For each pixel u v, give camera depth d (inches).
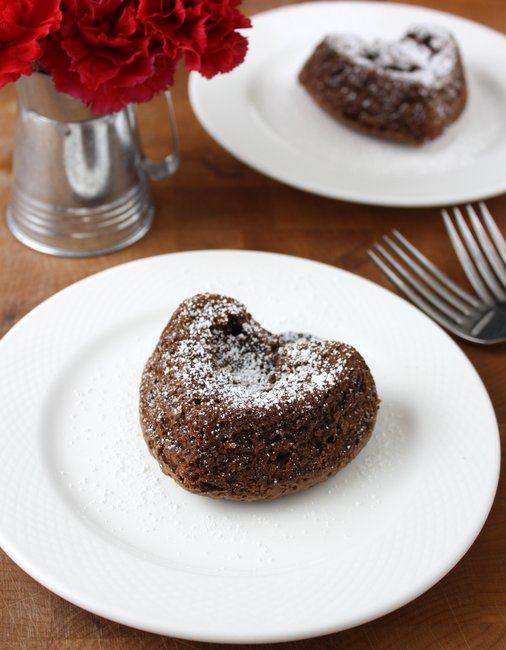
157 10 20.0
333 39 26.3
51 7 19.1
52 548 16.9
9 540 16.9
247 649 17.1
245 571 17.1
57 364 19.5
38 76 20.5
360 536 17.5
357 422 18.2
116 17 19.9
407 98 25.2
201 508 17.9
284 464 17.7
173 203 24.2
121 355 20.0
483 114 26.6
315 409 17.8
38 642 17.0
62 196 22.2
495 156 24.9
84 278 22.3
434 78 25.4
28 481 17.8
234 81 26.2
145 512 17.8
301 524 17.7
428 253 23.4
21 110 21.6
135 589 16.6
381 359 20.0
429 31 27.0
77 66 19.4
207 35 20.4
